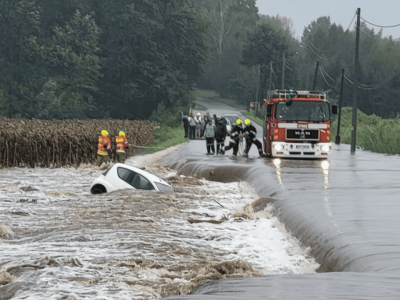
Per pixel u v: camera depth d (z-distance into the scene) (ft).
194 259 54.29
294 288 35.96
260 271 50.31
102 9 568.41
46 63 533.14
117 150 163.32
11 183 122.31
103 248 56.59
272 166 130.62
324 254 54.60
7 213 78.89
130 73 540.11
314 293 34.19
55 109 501.56
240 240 64.18
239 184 118.11
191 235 65.36
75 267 49.32
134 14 529.04
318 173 116.57
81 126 245.04
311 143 153.38
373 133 218.38
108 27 552.82
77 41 526.98
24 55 536.83
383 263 45.14
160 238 61.98
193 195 98.07
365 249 49.90
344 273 41.47
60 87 529.04
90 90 544.62
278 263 55.36
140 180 98.43
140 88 541.75
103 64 540.52
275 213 78.33
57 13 573.74
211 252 58.08
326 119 153.28
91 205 84.58
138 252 55.31
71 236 62.03
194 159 156.97
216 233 67.05
